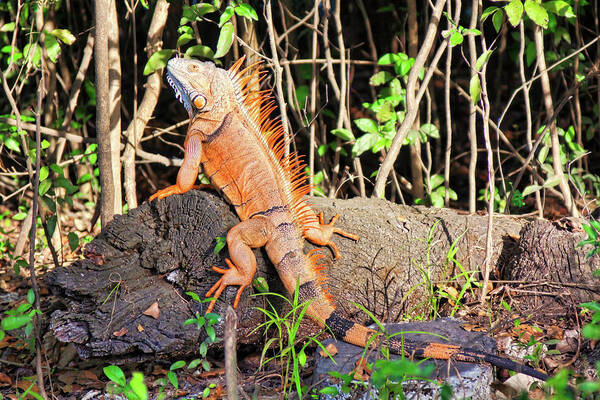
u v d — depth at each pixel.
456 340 6.17
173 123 14.07
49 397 6.66
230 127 6.90
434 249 7.66
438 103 13.20
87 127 13.73
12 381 7.09
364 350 5.94
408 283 7.34
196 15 8.21
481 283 7.66
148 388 6.69
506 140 10.02
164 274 6.95
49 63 10.60
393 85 9.52
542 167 9.34
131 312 6.59
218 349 6.93
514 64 13.20
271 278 6.90
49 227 9.07
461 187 12.76
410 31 10.06
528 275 7.48
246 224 6.60
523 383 5.94
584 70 10.80
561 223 7.55
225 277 6.43
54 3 9.82
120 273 6.86
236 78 7.09
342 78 9.85
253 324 6.86
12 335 7.65
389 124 9.18
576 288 7.18
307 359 7.10
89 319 6.55
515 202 9.13
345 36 13.77
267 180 6.84
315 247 7.14
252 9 7.93
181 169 6.92
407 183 10.63
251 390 6.46
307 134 10.20
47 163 9.95
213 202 6.92
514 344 6.50
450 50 9.24
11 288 9.85
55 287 6.81
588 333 4.26
